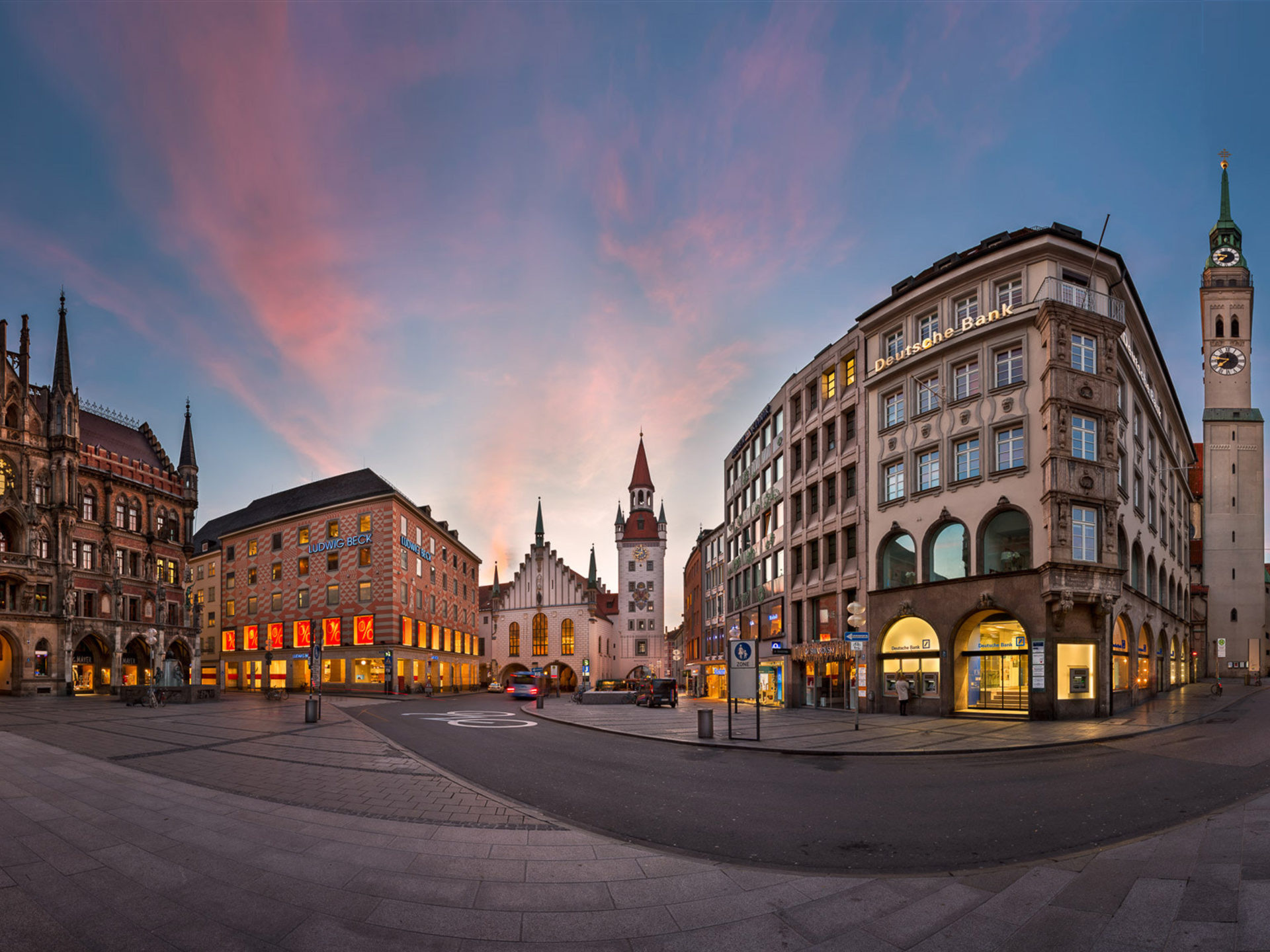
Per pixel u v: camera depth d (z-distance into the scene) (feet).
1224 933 17.93
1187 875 22.36
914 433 97.81
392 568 195.52
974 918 19.76
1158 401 132.87
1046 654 78.59
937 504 93.25
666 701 126.11
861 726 76.79
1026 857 25.95
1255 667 223.30
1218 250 245.65
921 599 93.04
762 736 67.10
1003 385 87.40
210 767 44.86
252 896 20.65
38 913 18.94
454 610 252.42
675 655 353.31
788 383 131.44
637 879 23.04
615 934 18.61
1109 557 81.10
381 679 191.62
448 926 18.93
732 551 170.71
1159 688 124.47
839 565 110.01
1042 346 83.46
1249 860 23.34
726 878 23.31
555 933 18.62
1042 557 80.43
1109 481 82.07
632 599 358.43
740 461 166.61
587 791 39.68
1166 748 54.03
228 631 232.94
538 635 319.68
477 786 40.57
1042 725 74.33
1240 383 238.27
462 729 79.92
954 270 93.76
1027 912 20.10
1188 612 177.99
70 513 165.99
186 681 196.75
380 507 199.21
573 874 23.47
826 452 118.01
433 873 23.24
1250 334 240.32
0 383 158.40
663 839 28.89
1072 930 18.71
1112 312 88.58
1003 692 84.64
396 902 20.47
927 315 99.91
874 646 100.68
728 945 18.01
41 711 99.66
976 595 85.92
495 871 23.61
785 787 40.88
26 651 155.43
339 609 202.39
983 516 87.40
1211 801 34.32
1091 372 83.46
